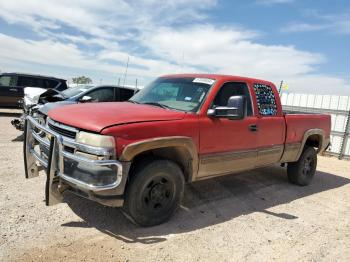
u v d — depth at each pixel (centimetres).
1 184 512
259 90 558
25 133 462
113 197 371
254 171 764
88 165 358
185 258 348
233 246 385
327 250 399
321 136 696
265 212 505
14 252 328
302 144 641
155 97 516
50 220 404
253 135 526
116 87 992
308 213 521
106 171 358
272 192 615
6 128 1120
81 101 848
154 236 389
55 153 382
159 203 414
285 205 549
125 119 383
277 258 368
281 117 589
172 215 432
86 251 344
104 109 423
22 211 420
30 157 463
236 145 500
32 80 1633
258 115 543
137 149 372
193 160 441
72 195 484
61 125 397
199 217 459
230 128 485
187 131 429
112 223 411
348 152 1187
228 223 448
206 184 619
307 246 404
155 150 425
